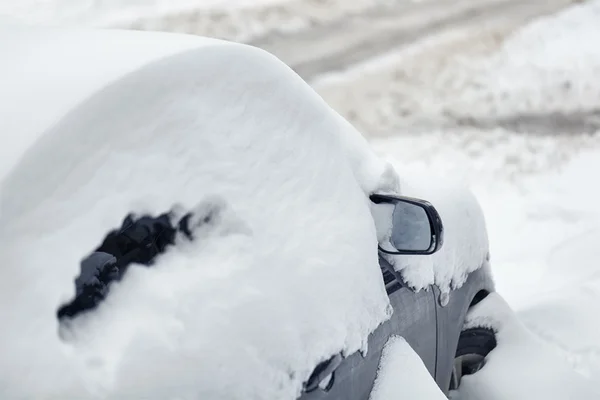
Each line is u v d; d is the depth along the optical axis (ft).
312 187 7.82
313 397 7.14
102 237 5.79
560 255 20.02
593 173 26.71
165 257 6.41
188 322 6.07
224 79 7.11
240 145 7.12
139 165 6.15
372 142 30.81
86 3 47.75
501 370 11.41
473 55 42.50
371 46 43.42
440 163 28.58
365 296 7.99
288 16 47.65
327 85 37.11
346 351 7.58
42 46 7.37
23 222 5.31
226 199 6.84
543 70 39.63
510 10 52.13
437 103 35.29
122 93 6.09
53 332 5.24
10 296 5.14
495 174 27.37
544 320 15.61
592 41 44.34
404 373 8.45
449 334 10.68
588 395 11.16
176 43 7.13
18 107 5.89
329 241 7.66
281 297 6.86
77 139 5.71
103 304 5.86
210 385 5.99
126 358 5.61
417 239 9.12
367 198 8.94
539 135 31.17
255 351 6.43
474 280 11.70
